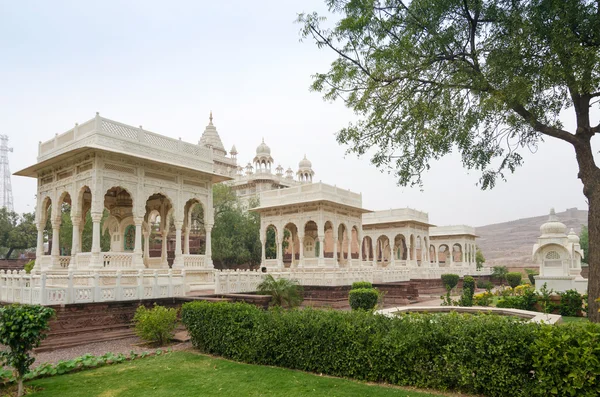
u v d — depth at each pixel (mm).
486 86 10781
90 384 7773
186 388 7352
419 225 43625
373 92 12086
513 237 111625
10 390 7551
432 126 11898
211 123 71312
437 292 34875
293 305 16344
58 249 19562
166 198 21781
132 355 10055
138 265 18219
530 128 11938
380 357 7430
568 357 5820
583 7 9664
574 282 18672
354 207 33188
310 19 11414
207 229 22328
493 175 12422
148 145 19188
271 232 45375
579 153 10672
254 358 9094
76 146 18141
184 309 10945
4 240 54469
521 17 10094
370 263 42156
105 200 22656
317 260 30812
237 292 17625
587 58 9219
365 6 10945
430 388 7004
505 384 6328
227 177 22641
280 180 64938
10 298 14430
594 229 10156
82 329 12828
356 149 12562
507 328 6582
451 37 11102
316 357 8156
